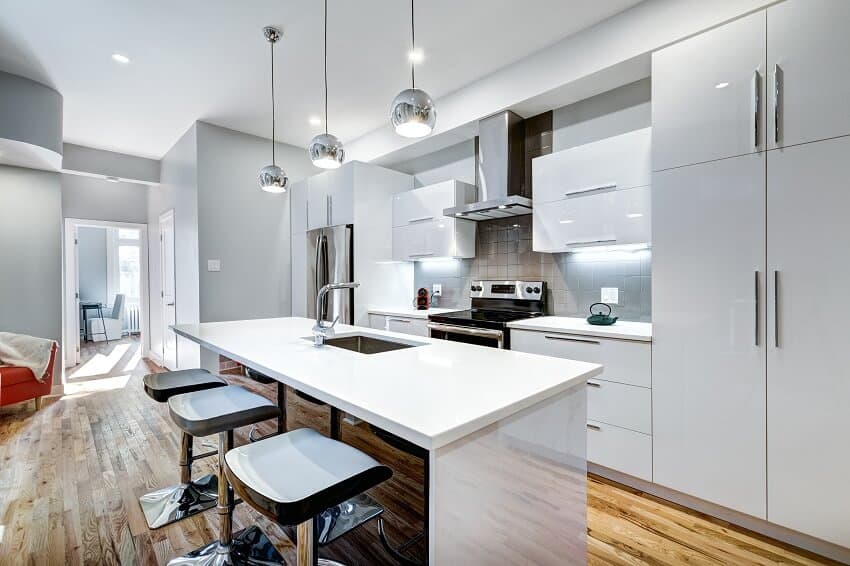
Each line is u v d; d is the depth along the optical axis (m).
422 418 0.89
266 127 4.03
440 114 3.39
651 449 2.05
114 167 4.73
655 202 2.04
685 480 1.94
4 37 2.52
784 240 1.67
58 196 4.04
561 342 2.41
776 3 1.77
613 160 2.41
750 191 1.76
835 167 1.56
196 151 3.85
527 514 1.10
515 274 3.33
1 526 1.80
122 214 5.68
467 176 3.70
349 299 3.70
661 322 2.01
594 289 2.86
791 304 1.66
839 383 1.56
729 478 1.81
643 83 2.55
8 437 2.86
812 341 1.61
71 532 1.76
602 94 2.73
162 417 3.29
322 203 4.09
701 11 1.99
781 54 1.68
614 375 2.18
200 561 1.52
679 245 1.96
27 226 3.87
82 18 2.34
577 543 1.29
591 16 2.35
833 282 1.57
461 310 3.54
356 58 2.79
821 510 1.59
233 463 1.05
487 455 0.97
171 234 4.63
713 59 1.86
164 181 4.89
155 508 1.91
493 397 1.04
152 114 3.70
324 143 2.18
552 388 1.15
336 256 3.84
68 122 3.87
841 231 1.55
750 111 1.76
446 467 0.86
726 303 1.82
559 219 2.68
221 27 2.44
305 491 0.93
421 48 2.68
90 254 7.93
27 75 3.00
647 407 2.06
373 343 2.18
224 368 4.12
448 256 3.43
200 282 3.84
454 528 0.88
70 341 5.35
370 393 1.08
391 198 4.05
